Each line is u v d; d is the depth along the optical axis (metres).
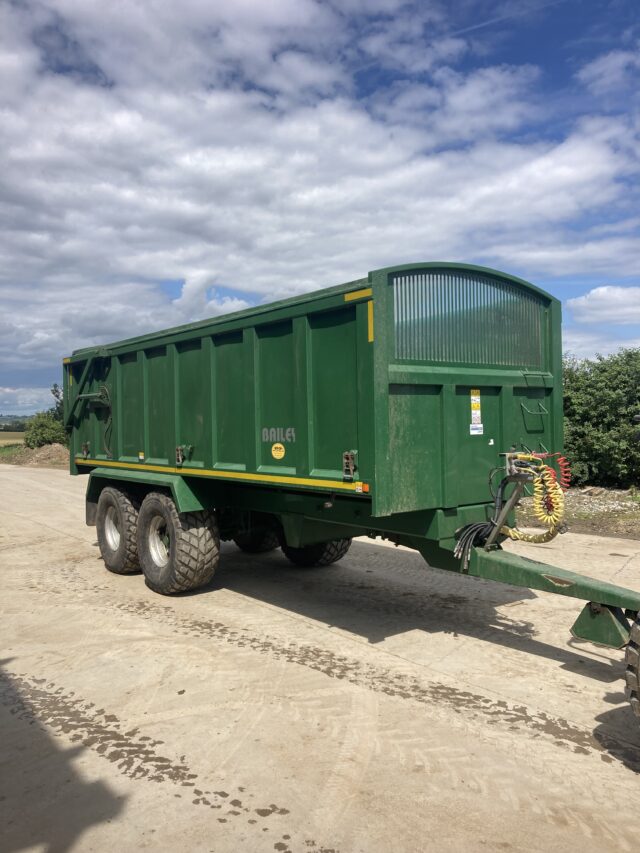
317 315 5.24
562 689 4.59
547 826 3.08
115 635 5.78
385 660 5.15
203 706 4.35
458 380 5.22
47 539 10.52
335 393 5.11
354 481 4.90
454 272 5.29
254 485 6.65
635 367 14.34
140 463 7.84
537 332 5.98
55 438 36.19
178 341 7.01
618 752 3.75
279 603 6.78
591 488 14.82
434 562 5.48
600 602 4.30
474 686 4.65
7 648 5.49
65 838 3.02
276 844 2.96
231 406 6.36
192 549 6.84
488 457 5.52
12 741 3.92
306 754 3.73
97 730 4.04
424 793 3.35
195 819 3.14
